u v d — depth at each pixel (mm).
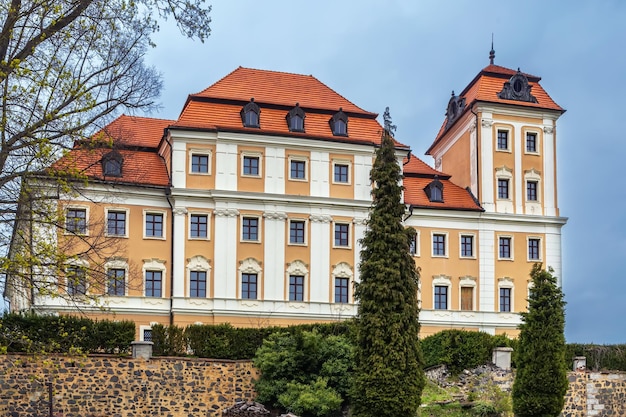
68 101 25656
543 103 67812
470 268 64250
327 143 60062
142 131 62812
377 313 34562
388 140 36719
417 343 34812
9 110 25062
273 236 58469
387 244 35438
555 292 38000
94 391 33750
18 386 32594
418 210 63562
